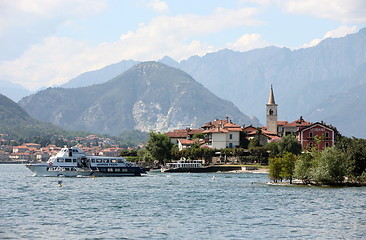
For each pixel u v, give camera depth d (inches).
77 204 4008.4
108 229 2930.6
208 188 5511.8
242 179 7150.6
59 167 7568.9
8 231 2847.0
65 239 2664.9
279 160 6072.8
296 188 5433.1
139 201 4232.3
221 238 2711.6
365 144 5954.7
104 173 7716.5
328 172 5561.0
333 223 3152.1
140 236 2748.5
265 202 4160.9
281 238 2721.5
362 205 3951.8
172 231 2883.9
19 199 4340.6
